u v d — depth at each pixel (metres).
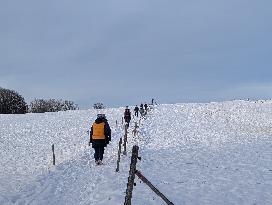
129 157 20.62
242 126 42.12
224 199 11.88
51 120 56.44
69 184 14.78
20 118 62.44
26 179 17.80
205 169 16.86
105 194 12.23
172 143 29.56
